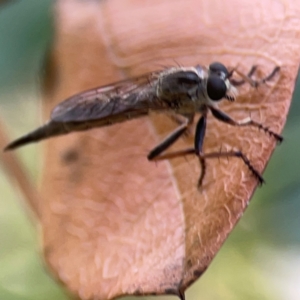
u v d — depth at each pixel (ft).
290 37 0.46
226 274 0.52
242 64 0.46
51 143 0.48
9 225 0.52
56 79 0.49
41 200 0.47
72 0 0.49
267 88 0.46
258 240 0.53
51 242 0.46
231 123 0.46
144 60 0.48
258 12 0.47
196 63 0.48
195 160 0.46
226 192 0.45
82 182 0.47
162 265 0.44
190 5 0.48
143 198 0.46
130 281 0.44
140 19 0.48
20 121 0.54
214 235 0.44
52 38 0.49
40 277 0.51
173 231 0.45
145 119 0.48
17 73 0.54
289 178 0.53
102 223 0.46
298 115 0.53
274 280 0.52
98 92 0.49
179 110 0.49
